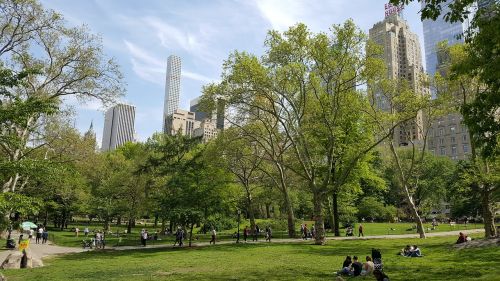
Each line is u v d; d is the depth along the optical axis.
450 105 38.78
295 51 35.62
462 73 14.40
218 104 39.69
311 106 41.38
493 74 12.56
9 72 16.94
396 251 29.11
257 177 56.25
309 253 29.45
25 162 17.05
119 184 58.75
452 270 18.41
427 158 89.81
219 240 46.56
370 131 45.22
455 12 12.52
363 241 39.09
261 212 88.50
